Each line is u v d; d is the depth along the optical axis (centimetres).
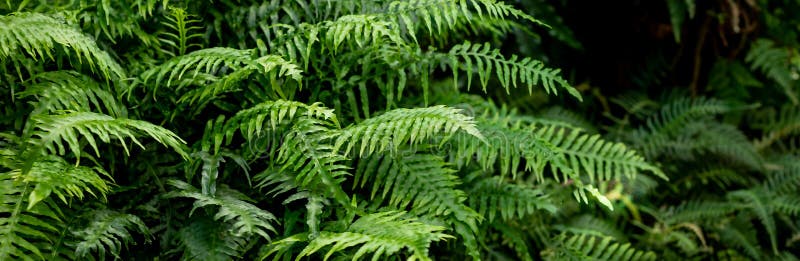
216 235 170
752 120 385
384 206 198
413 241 145
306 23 190
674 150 328
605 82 368
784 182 321
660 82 370
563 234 236
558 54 339
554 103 341
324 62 204
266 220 184
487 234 230
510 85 316
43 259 141
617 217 280
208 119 202
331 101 203
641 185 290
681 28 353
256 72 186
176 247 176
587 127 319
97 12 190
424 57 203
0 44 163
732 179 323
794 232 310
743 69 369
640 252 234
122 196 180
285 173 177
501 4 194
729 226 295
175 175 187
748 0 345
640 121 352
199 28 201
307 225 178
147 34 202
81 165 173
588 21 354
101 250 155
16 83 179
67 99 165
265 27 201
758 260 284
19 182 132
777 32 373
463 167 220
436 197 183
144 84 181
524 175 276
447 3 197
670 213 296
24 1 185
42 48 182
